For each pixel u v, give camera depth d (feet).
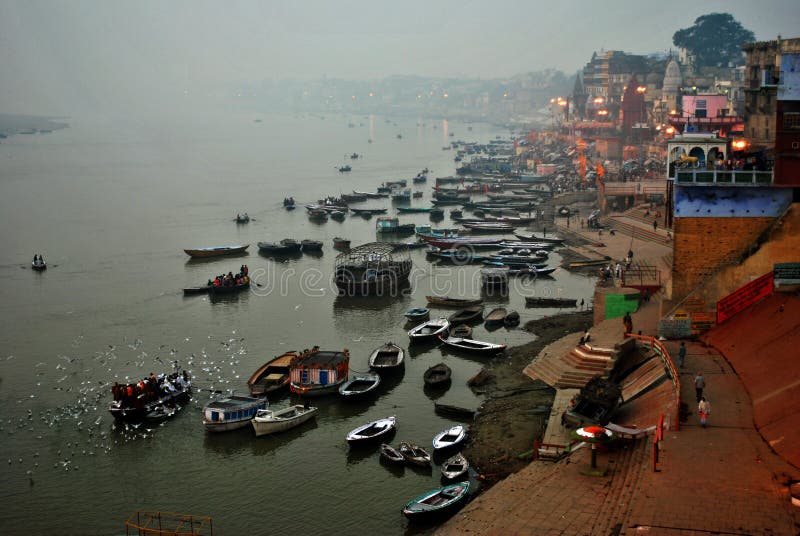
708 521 87.61
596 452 116.78
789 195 153.07
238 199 487.61
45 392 177.88
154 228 384.27
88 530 124.36
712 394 125.29
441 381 174.40
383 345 204.74
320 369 171.32
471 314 229.04
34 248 336.90
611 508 96.27
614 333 165.99
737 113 456.45
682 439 110.22
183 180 598.75
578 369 153.89
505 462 136.87
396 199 460.55
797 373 119.85
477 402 166.91
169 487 136.77
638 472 103.91
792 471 97.09
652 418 121.19
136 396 162.61
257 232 372.58
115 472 142.31
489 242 329.52
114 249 333.83
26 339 215.72
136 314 238.07
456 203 454.40
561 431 135.03
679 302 159.84
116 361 196.54
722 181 154.40
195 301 251.60
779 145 151.84
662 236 298.76
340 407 166.81
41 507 131.34
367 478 137.49
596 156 570.46
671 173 216.33
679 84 586.04
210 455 147.84
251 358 196.95
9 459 147.43
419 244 330.95
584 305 238.89
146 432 157.28
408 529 121.70
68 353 203.62
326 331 218.59
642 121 578.66
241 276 267.39
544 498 105.40
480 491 127.95
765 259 154.51
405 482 135.64
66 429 159.12
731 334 149.28
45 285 274.77
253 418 155.22
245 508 129.29
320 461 144.15
